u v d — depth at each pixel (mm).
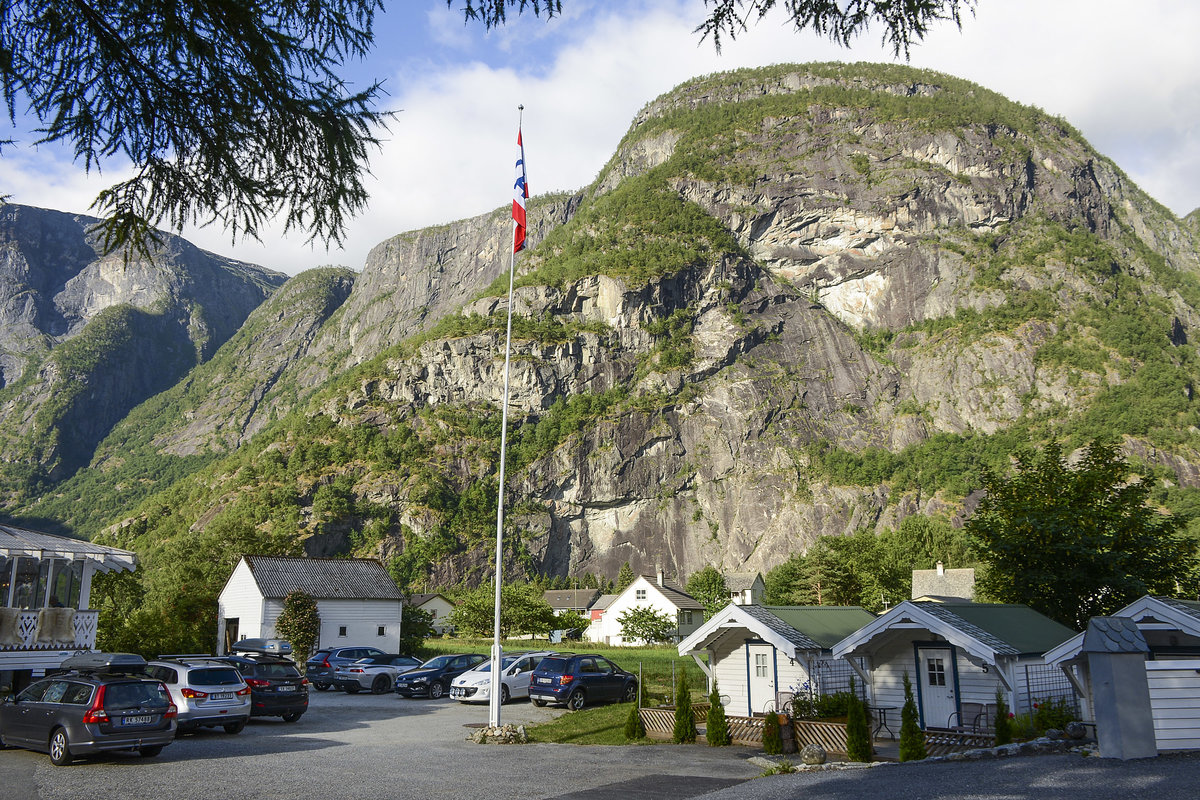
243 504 188625
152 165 5352
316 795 12203
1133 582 24422
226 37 4922
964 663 19078
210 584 51969
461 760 16359
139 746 15695
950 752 15648
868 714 17438
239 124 5305
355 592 48531
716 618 22578
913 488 196625
